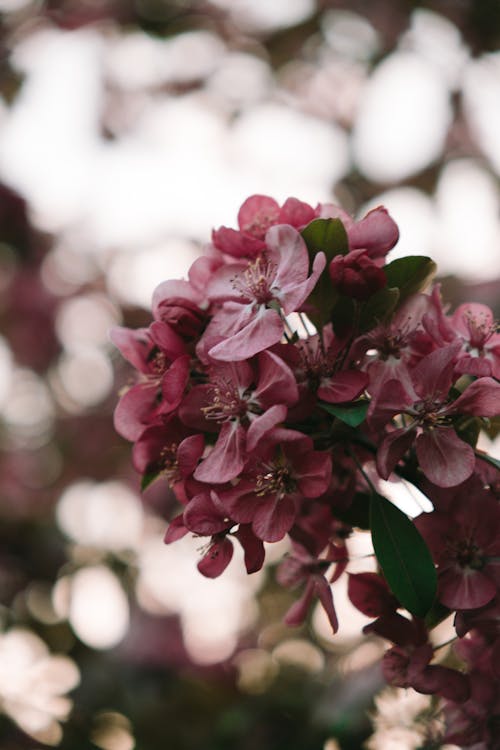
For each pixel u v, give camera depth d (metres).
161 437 0.90
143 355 0.91
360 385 0.87
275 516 0.86
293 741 1.10
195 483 0.87
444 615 0.88
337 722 1.06
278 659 1.22
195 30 1.70
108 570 1.45
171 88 1.73
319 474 0.86
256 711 1.12
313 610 1.23
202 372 0.89
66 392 1.74
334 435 0.88
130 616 1.40
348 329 0.88
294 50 1.66
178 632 1.38
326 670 1.16
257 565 0.87
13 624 1.32
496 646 0.87
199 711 1.20
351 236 0.88
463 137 1.55
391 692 1.01
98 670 1.25
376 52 1.58
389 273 0.88
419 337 0.88
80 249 1.84
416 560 0.86
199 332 0.89
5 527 1.48
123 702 1.19
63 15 1.71
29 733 1.14
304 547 0.91
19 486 1.62
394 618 0.89
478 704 0.89
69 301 1.82
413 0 1.55
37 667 1.24
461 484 0.87
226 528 0.87
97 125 1.75
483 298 1.33
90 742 1.14
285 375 0.86
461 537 0.87
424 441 0.86
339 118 1.64
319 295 0.88
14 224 1.83
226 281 0.89
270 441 0.86
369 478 0.90
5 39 1.71
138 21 1.70
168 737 1.14
